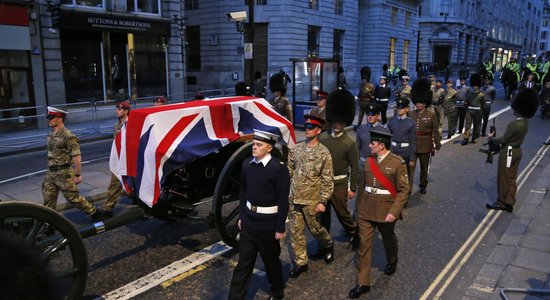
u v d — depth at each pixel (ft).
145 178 16.28
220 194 17.53
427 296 15.33
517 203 25.63
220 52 105.40
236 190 19.88
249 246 13.96
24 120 53.06
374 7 135.85
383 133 15.05
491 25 260.01
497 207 24.35
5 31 51.72
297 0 100.58
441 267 17.53
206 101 20.25
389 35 141.79
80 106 57.41
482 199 26.35
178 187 18.89
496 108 72.38
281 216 13.61
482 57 247.70
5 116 53.06
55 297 3.97
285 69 99.45
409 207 24.81
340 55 121.08
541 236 20.31
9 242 3.85
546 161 36.86
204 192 19.72
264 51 101.81
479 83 42.57
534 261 17.69
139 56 69.72
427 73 156.76
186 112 17.87
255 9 98.84
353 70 124.77
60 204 23.97
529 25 360.69
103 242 19.95
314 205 16.15
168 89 74.69
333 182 16.56
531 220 22.53
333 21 113.80
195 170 19.10
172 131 17.13
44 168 34.47
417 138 26.37
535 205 24.97
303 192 16.11
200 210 24.16
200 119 18.17
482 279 16.29
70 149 20.42
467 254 18.75
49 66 57.41
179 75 75.51
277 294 14.70
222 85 105.09
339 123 17.65
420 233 21.01
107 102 64.75
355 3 122.62
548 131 52.26
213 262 17.97
